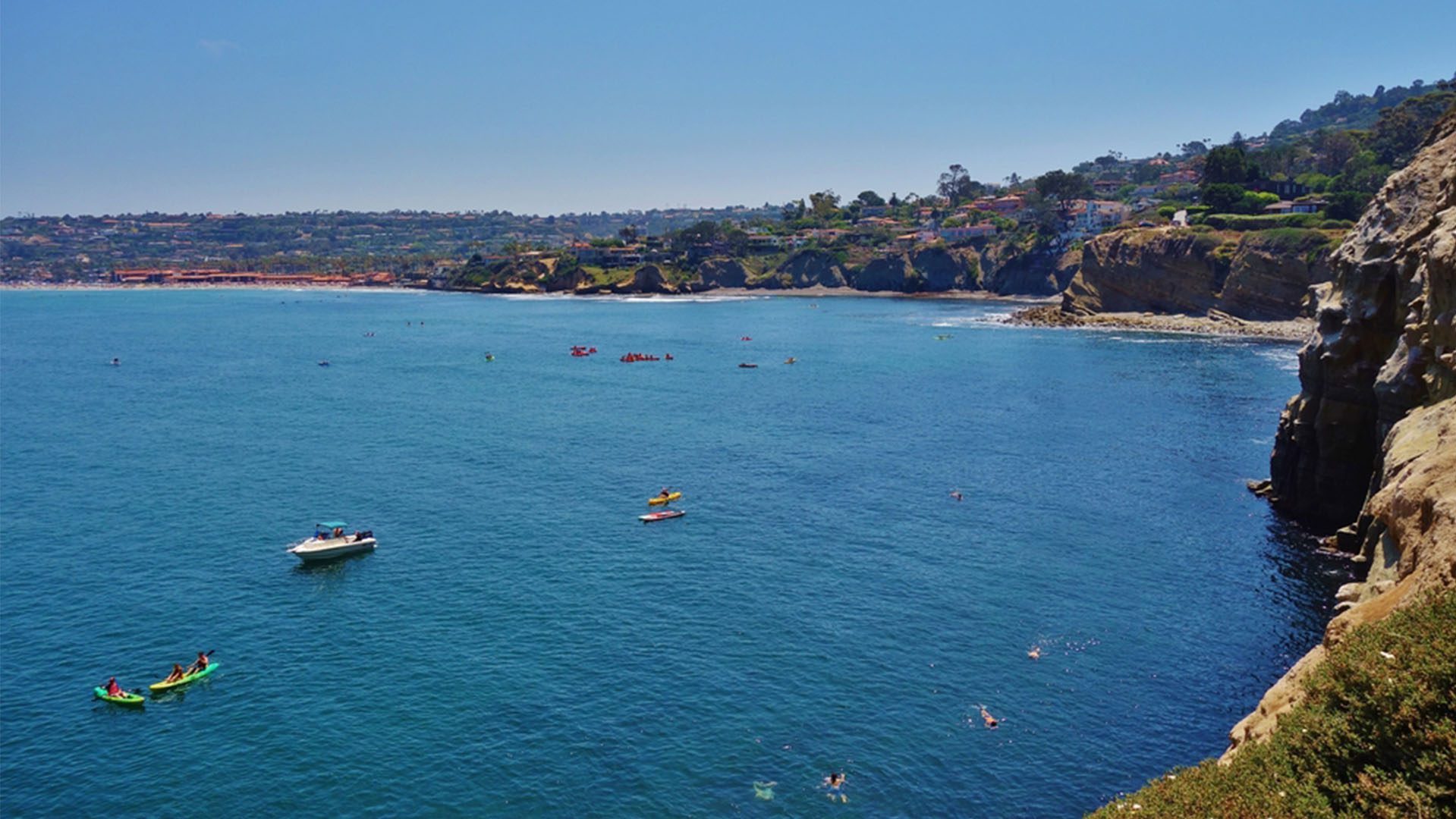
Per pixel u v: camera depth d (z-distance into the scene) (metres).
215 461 102.69
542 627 58.84
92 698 51.28
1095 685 51.16
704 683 51.53
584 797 42.19
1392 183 74.75
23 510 84.44
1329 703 29.00
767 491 88.06
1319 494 76.12
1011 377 153.88
